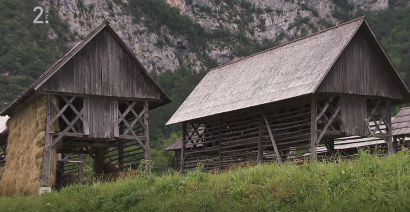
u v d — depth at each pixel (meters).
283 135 26.66
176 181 18.14
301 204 13.89
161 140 83.19
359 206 13.06
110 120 24.50
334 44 25.17
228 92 30.02
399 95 26.92
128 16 178.00
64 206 17.23
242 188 15.79
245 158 30.23
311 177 15.56
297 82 24.81
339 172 15.61
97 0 171.75
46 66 102.38
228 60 188.88
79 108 24.80
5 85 89.88
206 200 15.17
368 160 16.42
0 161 35.34
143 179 19.45
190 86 126.88
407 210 12.48
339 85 24.59
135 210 15.79
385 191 13.72
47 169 22.53
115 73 24.83
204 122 32.34
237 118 29.11
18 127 25.81
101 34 24.77
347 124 24.86
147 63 171.12
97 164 28.70
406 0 192.88
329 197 13.98
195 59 181.50
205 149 31.91
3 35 102.88
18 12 110.69
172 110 100.69
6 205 18.02
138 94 25.33
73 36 143.38
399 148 32.12
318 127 26.70
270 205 14.11
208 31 197.25
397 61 113.19
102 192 18.69
